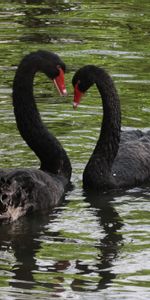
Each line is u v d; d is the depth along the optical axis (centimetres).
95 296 931
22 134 1290
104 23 2122
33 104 1284
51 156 1281
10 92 1611
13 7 2275
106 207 1198
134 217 1155
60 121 1491
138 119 1505
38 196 1174
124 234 1094
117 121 1291
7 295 931
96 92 1656
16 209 1141
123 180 1287
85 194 1255
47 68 1283
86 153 1371
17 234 1103
